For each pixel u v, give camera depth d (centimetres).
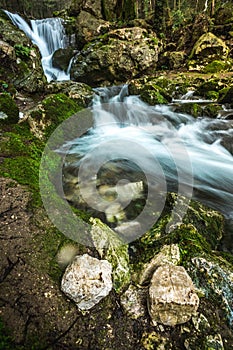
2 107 398
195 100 847
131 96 824
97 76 1191
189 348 164
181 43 1385
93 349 161
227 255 250
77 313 175
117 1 1559
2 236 208
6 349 147
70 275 179
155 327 174
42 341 157
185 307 167
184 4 2220
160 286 176
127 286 200
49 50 1313
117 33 1212
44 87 764
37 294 177
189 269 209
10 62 720
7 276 183
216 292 194
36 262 195
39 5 2352
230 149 530
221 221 313
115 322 176
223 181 410
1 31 840
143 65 1190
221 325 177
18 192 252
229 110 672
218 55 1205
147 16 1753
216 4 1816
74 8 1589
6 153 321
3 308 166
